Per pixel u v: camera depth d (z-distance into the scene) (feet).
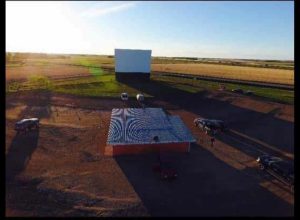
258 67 521.65
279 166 95.09
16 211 72.13
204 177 93.97
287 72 407.44
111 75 312.09
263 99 201.87
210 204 78.28
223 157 111.24
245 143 127.24
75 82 256.73
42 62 541.34
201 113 174.09
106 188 85.05
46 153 108.88
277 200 81.25
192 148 119.03
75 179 89.86
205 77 314.35
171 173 90.63
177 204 77.71
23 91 210.79
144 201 78.69
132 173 95.14
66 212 72.79
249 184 90.17
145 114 133.69
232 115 170.71
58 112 164.96
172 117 132.87
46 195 80.12
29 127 131.23
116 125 118.52
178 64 571.69
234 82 274.77
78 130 136.67
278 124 154.61
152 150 111.45
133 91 221.66
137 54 258.78
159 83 256.52
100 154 109.91
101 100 193.98
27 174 91.45
